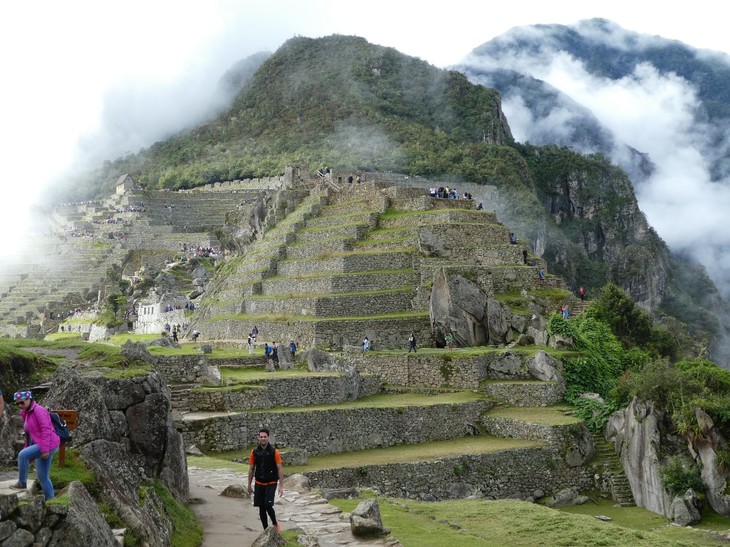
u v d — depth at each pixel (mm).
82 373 24156
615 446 51750
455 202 87312
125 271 163000
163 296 122750
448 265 73750
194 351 51969
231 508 26656
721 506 44938
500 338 65625
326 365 56250
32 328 129375
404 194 90062
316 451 46250
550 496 49125
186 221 194875
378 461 45000
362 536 23828
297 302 74562
